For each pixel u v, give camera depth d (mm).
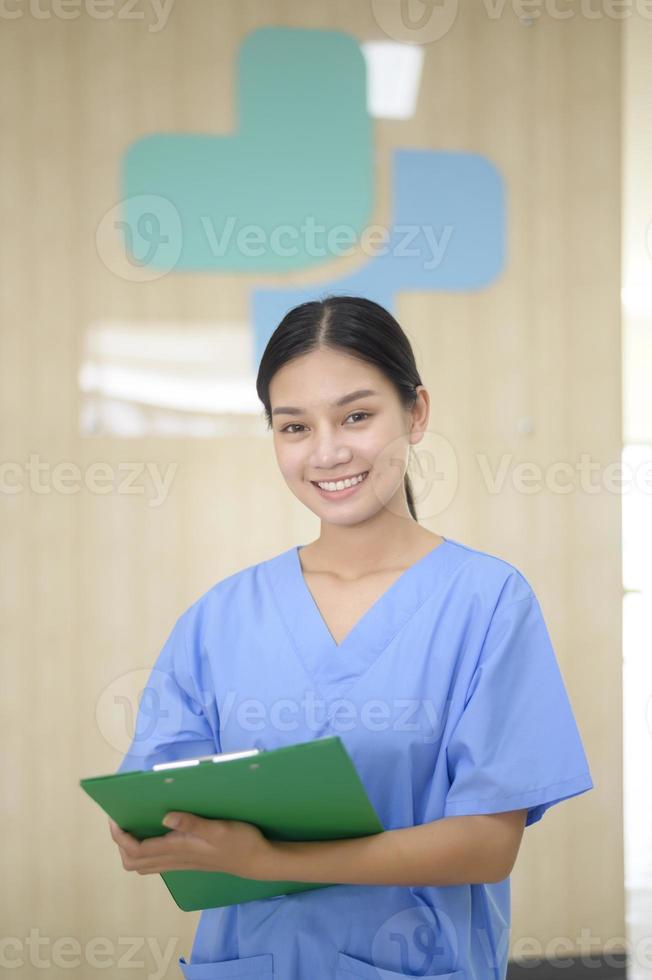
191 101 2410
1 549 2385
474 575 1163
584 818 2568
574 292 2531
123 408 2416
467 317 2488
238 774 841
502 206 2498
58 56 2385
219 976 1124
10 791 2385
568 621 2541
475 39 2496
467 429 2490
